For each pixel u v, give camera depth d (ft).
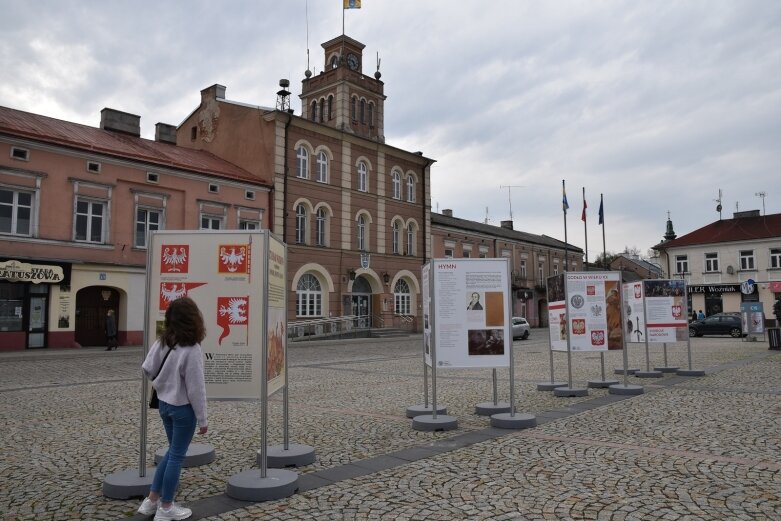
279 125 110.32
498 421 28.58
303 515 16.38
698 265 175.01
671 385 43.62
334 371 57.06
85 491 18.95
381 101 134.21
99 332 88.48
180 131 130.82
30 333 79.41
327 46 131.64
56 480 20.16
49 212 81.56
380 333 119.85
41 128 85.97
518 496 17.71
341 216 120.78
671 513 16.12
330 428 28.71
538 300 194.29
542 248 199.21
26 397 39.65
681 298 50.55
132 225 90.53
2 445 25.36
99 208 87.71
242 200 104.94
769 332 80.79
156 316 20.24
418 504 17.11
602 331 40.22
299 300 112.27
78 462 22.50
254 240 20.22
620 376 50.42
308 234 114.21
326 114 128.98
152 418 31.94
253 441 25.98
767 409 31.99
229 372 19.83
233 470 21.35
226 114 118.62
